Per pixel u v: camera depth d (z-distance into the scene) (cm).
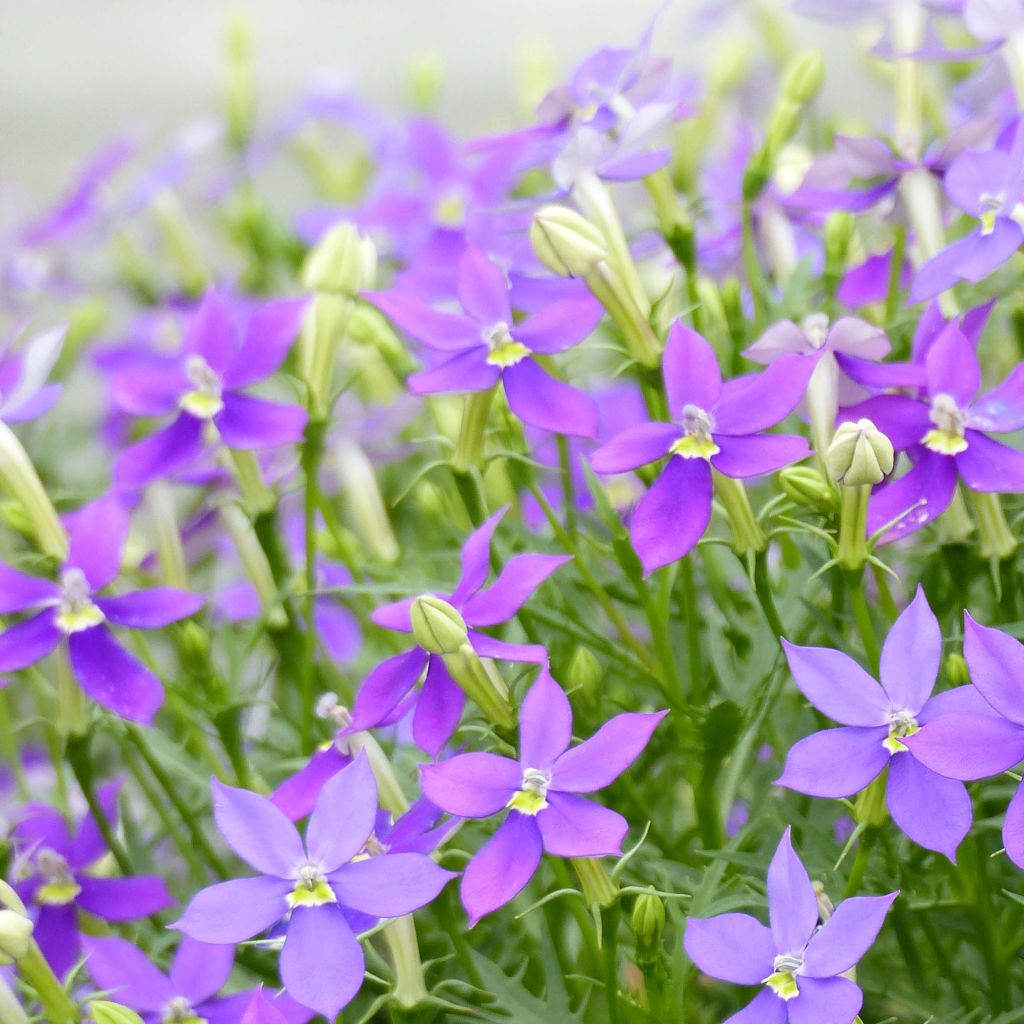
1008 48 61
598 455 56
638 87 62
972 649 53
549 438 66
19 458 60
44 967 56
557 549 63
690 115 63
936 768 53
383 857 54
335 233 61
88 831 61
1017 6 61
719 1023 60
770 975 53
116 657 58
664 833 61
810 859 58
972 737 53
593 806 54
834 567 60
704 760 58
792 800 59
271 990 58
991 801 59
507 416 63
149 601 59
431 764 54
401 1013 57
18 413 60
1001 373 65
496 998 58
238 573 70
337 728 62
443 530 66
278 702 64
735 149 67
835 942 53
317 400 61
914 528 57
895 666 54
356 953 53
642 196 63
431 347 59
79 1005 57
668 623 62
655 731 60
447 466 60
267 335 60
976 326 58
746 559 57
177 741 66
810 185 61
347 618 67
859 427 55
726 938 54
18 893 60
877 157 60
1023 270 62
